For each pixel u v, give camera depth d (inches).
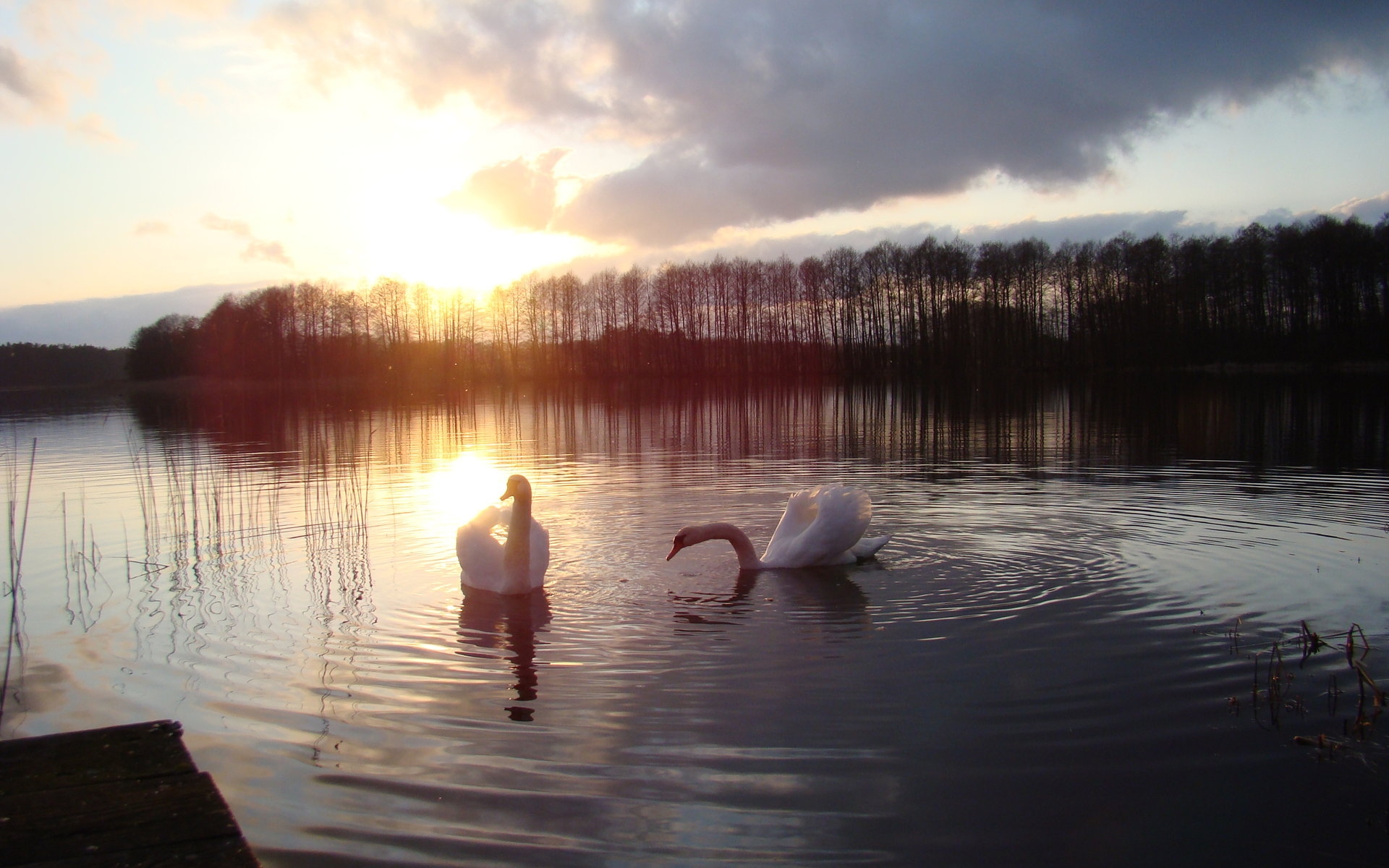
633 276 3238.2
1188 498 509.0
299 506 523.5
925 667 248.8
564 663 257.0
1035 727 208.8
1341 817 169.0
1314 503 490.0
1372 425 942.4
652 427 1115.3
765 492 560.4
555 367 3250.5
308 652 269.4
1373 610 293.6
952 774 187.0
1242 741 199.9
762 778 186.1
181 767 160.9
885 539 399.2
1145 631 277.4
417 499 549.0
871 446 840.9
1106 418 1129.4
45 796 149.6
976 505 498.3
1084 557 372.8
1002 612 300.7
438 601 326.0
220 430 1138.0
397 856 159.6
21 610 315.3
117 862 130.5
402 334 3031.5
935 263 2864.2
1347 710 215.3
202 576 363.9
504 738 206.7
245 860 131.8
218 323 2716.5
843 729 208.8
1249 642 265.4
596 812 173.6
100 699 233.0
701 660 257.1
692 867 155.6
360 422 1262.3
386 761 195.6
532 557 343.6
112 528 463.8
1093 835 164.2
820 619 296.5
